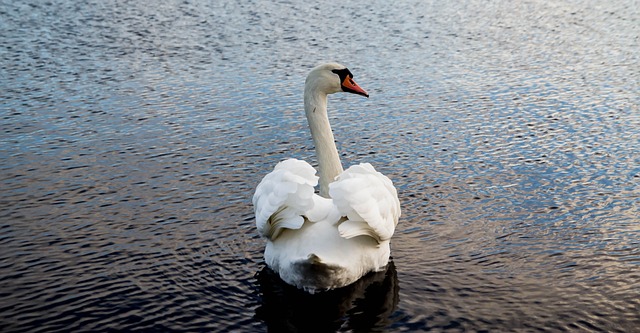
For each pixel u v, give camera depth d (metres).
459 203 10.89
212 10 24.89
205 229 10.04
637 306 8.23
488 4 25.95
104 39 21.11
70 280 8.76
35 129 14.11
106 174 11.95
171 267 9.03
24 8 24.89
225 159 12.66
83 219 10.34
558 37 21.59
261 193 8.05
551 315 8.04
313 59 19.12
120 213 10.52
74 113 15.05
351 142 13.55
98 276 8.84
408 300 8.27
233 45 20.53
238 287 8.55
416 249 9.48
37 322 7.93
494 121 14.63
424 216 10.46
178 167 12.27
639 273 8.91
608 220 10.31
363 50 20.05
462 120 14.71
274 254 8.12
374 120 14.78
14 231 9.96
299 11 24.75
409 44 20.72
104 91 16.55
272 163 12.49
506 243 9.66
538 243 9.66
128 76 17.70
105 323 7.91
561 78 17.61
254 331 7.70
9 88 16.66
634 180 11.67
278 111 15.24
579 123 14.46
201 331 7.73
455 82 17.33
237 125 14.41
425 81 17.39
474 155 12.83
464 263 9.12
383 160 12.65
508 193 11.23
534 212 10.57
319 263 7.47
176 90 16.64
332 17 23.89
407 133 13.98
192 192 11.26
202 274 8.86
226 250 9.45
